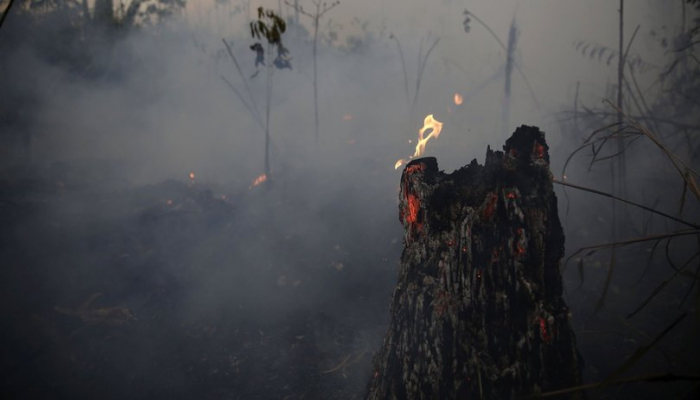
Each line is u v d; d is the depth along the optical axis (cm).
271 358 274
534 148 158
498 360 160
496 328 160
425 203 169
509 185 154
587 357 252
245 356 276
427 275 171
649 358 246
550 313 157
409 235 181
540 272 156
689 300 292
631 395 222
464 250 162
